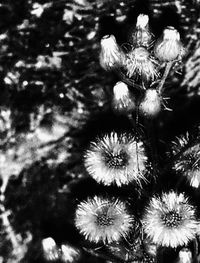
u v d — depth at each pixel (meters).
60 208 0.23
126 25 0.23
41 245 0.22
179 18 0.23
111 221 0.17
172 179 0.21
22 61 0.23
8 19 0.23
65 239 0.22
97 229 0.17
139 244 0.19
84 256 0.22
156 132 0.23
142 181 0.20
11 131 0.22
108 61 0.17
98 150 0.18
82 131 0.23
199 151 0.18
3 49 0.22
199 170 0.18
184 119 0.23
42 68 0.23
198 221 0.18
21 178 0.22
